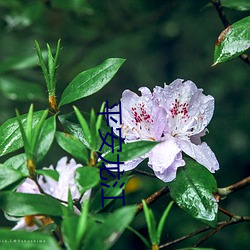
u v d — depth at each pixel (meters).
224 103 1.90
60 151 1.67
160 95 0.85
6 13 1.38
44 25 1.50
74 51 1.67
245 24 0.85
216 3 0.93
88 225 0.69
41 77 1.43
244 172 1.78
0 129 0.82
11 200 0.74
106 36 1.49
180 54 1.94
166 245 0.82
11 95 1.23
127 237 1.47
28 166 0.76
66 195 0.83
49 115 0.83
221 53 0.84
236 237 1.53
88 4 1.34
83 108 1.88
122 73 1.98
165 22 1.46
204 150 0.85
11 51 1.64
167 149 0.83
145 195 1.31
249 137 1.82
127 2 1.43
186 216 1.49
